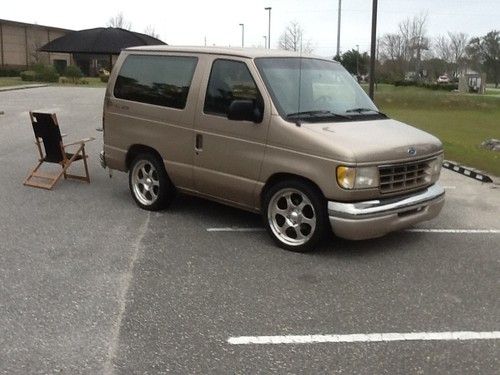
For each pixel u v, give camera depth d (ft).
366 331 12.88
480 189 29.14
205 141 19.43
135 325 12.81
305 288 15.15
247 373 11.07
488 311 14.10
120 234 19.26
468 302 14.61
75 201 23.56
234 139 18.57
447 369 11.42
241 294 14.65
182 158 20.35
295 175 17.38
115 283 15.07
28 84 136.67
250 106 17.79
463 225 21.88
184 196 24.52
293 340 12.37
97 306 13.69
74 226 20.02
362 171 16.26
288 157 17.30
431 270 16.81
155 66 21.50
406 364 11.56
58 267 16.08
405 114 87.97
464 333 12.92
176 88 20.54
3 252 17.19
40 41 200.34
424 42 208.13
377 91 121.19
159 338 12.27
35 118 25.13
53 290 14.51
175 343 12.09
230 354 11.73
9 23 185.68
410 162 17.49
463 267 17.15
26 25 194.90
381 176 16.80
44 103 80.74
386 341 12.46
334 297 14.64
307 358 11.68
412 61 199.31
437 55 233.55
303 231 17.79
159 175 21.45
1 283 14.85
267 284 15.34
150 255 17.29
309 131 17.01
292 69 19.34
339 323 13.23
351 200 16.49
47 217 21.08
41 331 12.41
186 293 14.60
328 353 11.89
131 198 24.25
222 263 16.79
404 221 17.51
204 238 19.07
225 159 18.94
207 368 11.19
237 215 21.88
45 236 18.83
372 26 54.08
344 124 18.10
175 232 19.63
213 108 19.29
